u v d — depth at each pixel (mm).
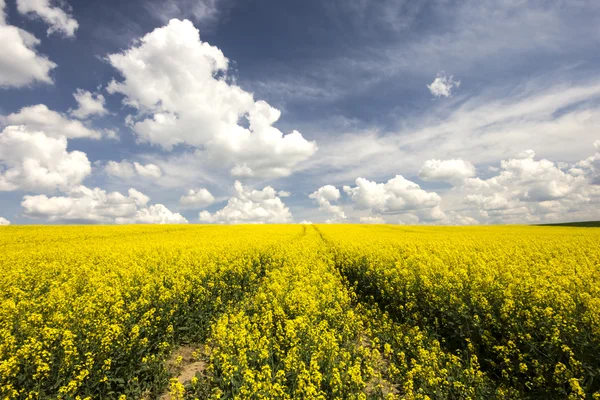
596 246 18391
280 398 5398
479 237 28203
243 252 17406
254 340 7082
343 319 8891
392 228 50625
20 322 7336
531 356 6484
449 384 6113
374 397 5738
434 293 9438
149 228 42406
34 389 5469
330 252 20656
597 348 5945
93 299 9023
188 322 9305
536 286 8750
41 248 20781
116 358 6711
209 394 5906
